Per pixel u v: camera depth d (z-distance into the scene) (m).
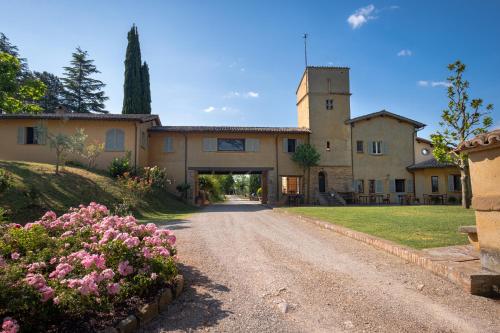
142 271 4.33
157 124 27.11
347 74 27.53
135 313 3.74
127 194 16.19
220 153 25.58
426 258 5.94
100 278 3.56
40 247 4.80
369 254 7.07
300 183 26.77
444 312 4.29
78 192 14.68
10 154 22.08
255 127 26.70
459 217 11.90
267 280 5.48
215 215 16.09
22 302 2.99
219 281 5.40
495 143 4.91
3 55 16.89
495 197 4.98
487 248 5.15
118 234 4.66
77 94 46.25
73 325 3.35
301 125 29.12
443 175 25.83
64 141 17.08
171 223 12.65
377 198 26.95
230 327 3.83
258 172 28.36
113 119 22.02
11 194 11.51
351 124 27.09
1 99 16.84
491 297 4.77
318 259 6.79
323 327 3.88
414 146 28.05
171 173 25.12
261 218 14.43
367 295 4.85
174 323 3.88
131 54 33.28
